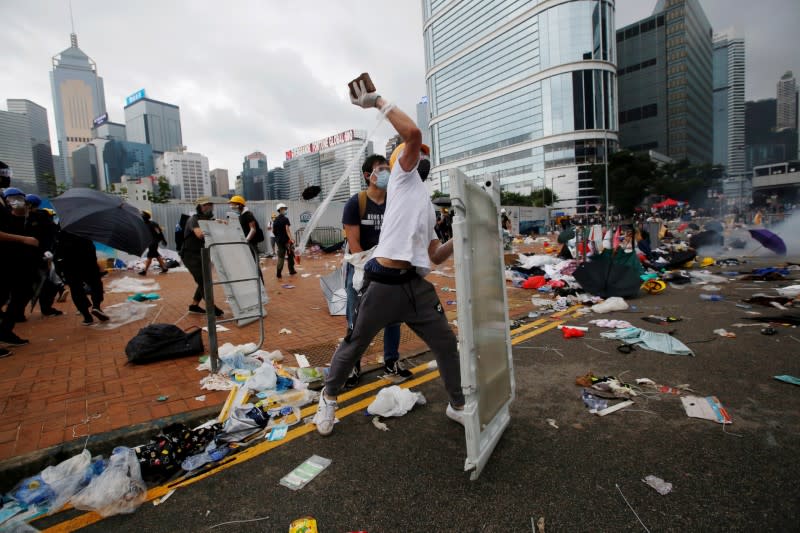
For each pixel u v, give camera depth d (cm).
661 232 1845
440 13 12350
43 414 297
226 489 219
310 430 280
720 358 387
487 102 11381
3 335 468
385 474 227
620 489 206
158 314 646
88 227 475
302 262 1550
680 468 222
